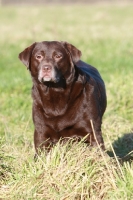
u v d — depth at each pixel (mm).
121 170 7809
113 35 35938
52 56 8867
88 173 7949
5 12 67812
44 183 7969
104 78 17531
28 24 48281
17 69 22922
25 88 16969
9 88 17047
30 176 8094
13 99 15656
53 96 8859
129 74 16547
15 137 11180
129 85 14883
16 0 104625
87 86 9141
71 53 8992
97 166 8062
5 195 8000
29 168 8320
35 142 9234
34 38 36031
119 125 12469
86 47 29875
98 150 8648
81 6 78188
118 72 19047
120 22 47062
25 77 19078
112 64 22031
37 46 9102
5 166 8539
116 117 13148
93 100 9117
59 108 8906
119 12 60125
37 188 7914
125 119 13125
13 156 8883
